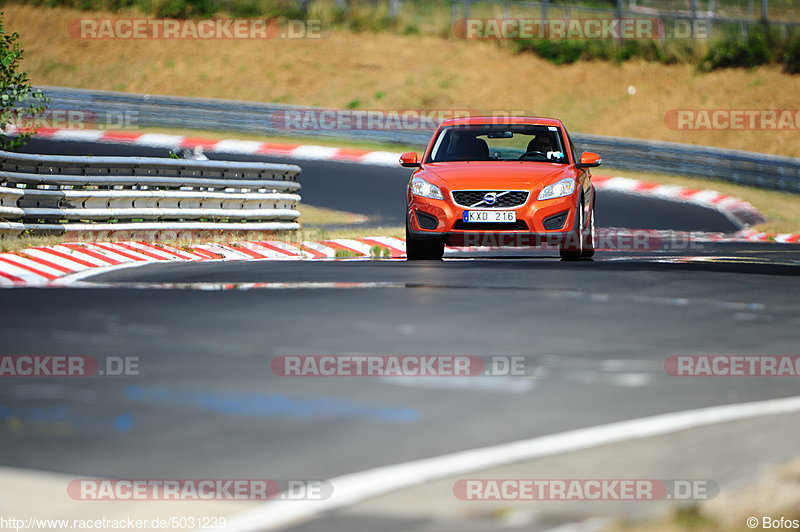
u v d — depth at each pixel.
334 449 15.32
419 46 156.62
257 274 40.09
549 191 48.03
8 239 51.00
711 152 113.62
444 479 13.79
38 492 13.12
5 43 61.78
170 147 117.94
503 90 147.62
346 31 160.50
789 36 154.50
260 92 150.38
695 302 32.12
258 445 15.55
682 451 15.18
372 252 58.75
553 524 12.03
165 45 161.25
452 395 19.00
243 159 113.00
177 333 25.27
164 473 14.05
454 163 50.81
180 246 53.78
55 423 16.86
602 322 27.73
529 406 18.17
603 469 14.26
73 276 39.72
